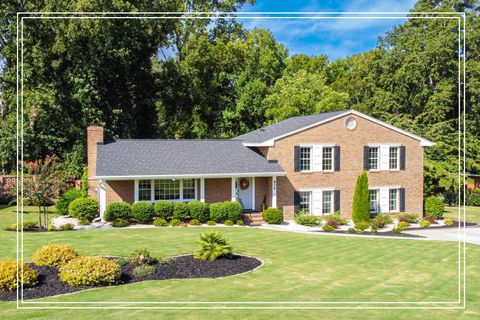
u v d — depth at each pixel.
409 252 18.69
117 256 16.22
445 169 40.00
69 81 36.66
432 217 29.14
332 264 15.97
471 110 45.34
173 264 14.82
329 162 29.83
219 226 25.12
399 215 29.70
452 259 17.48
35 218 27.48
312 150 29.34
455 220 30.72
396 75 45.94
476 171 46.03
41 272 13.09
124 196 26.05
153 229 23.30
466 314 10.80
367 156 30.47
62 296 11.35
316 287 12.81
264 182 29.09
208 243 15.66
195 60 41.75
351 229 24.95
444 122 41.84
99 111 37.22
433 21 47.16
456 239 22.98
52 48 34.06
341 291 12.49
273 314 10.27
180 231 22.64
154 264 14.54
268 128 33.91
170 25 40.03
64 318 9.72
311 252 18.03
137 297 11.36
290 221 28.36
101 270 12.39
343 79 58.31
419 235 24.33
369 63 51.41
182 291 12.01
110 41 35.91
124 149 28.02
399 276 14.53
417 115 46.47
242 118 49.84
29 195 22.97
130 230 22.88
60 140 37.59
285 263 15.79
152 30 39.78
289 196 28.84
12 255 16.25
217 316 10.05
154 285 12.52
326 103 45.50
